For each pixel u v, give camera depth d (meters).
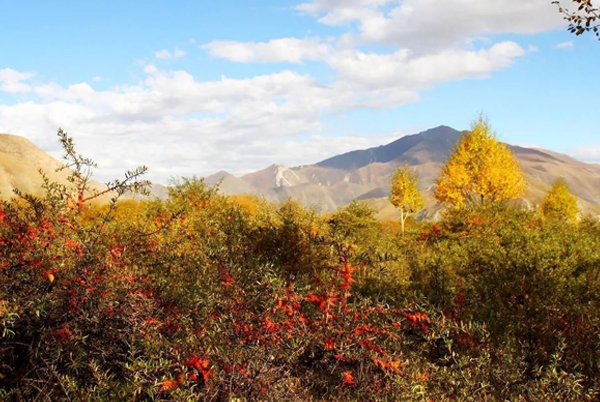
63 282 3.57
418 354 4.31
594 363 4.11
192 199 10.25
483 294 5.62
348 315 4.12
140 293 3.77
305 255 5.30
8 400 3.11
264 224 6.21
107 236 4.39
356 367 4.17
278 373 3.60
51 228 4.10
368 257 4.79
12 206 4.10
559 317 4.92
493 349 4.38
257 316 3.66
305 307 4.46
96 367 3.09
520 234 6.75
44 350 3.42
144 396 3.21
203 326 3.57
